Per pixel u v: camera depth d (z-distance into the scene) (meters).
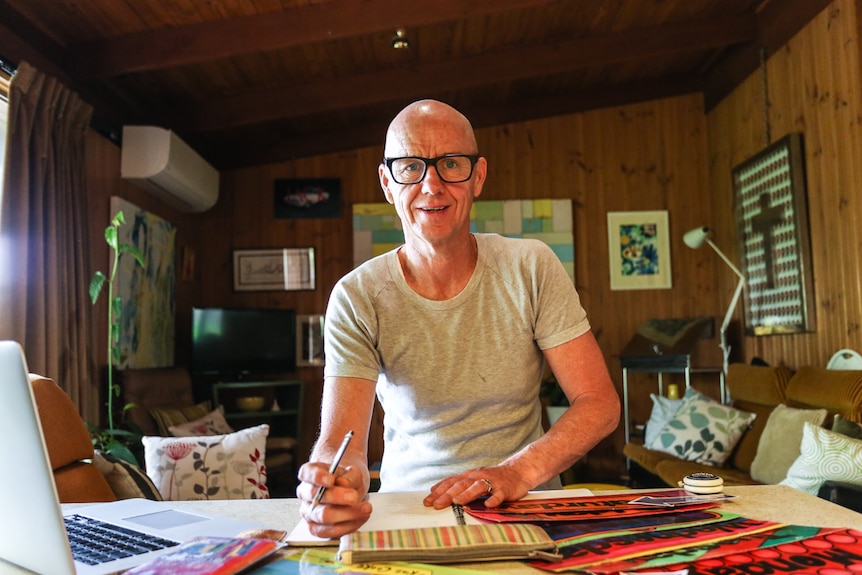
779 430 3.27
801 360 3.98
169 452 2.42
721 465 3.76
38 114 3.04
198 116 4.49
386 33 3.93
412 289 1.37
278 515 1.08
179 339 4.94
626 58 4.36
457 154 1.28
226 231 5.39
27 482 0.73
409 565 0.79
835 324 3.61
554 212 5.33
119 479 1.76
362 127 5.36
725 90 4.89
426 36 4.05
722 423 3.79
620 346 5.26
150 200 4.45
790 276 3.97
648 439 4.23
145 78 3.98
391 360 1.38
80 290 3.29
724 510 1.02
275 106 4.48
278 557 0.85
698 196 5.31
